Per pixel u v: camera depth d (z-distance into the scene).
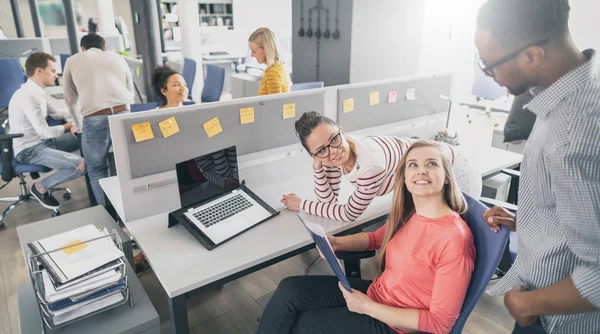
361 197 1.60
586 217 0.82
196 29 5.44
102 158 2.98
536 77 0.89
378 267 1.46
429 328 1.16
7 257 2.56
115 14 8.46
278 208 1.81
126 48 6.15
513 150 3.04
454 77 2.67
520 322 0.97
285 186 2.05
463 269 1.14
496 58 0.90
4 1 7.84
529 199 1.01
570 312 0.87
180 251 1.51
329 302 1.41
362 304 1.25
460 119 2.86
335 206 1.70
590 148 0.81
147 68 4.51
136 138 1.64
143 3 4.30
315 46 4.06
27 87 2.79
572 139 0.83
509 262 1.76
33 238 1.76
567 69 0.85
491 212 1.19
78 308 1.38
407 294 1.25
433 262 1.20
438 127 2.72
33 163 2.88
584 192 0.81
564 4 0.83
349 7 3.58
